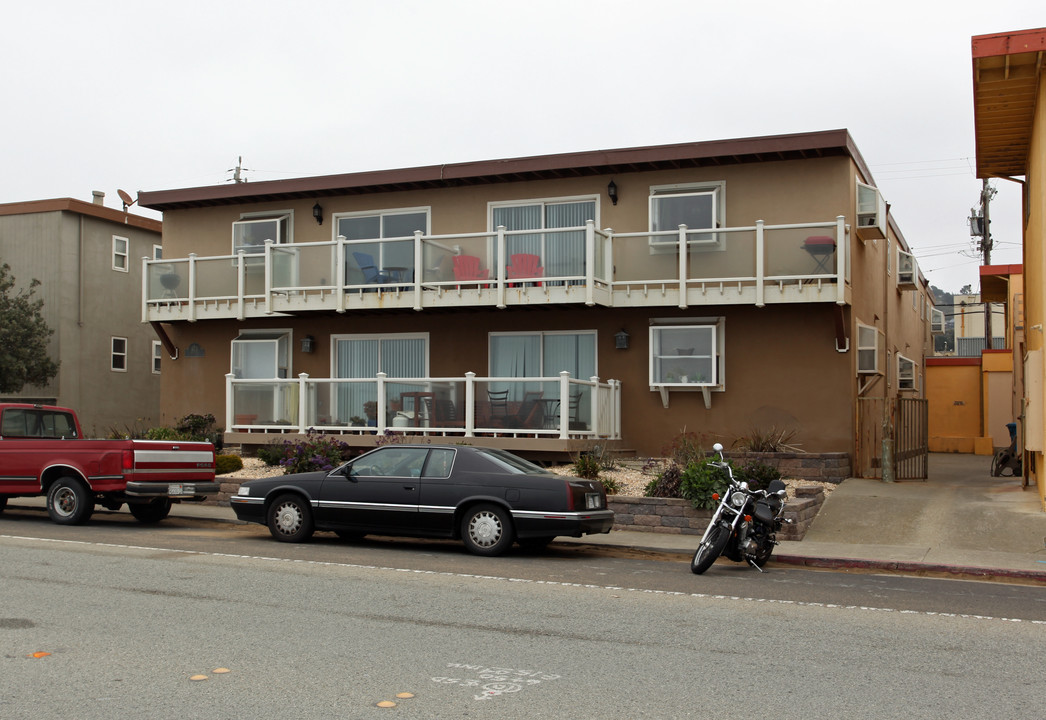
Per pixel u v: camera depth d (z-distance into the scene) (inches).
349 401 776.9
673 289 724.0
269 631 304.3
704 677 257.1
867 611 351.9
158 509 618.2
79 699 232.4
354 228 857.5
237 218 898.7
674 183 762.2
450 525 490.3
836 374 718.5
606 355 776.3
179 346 917.2
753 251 705.0
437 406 745.0
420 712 224.5
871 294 839.1
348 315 842.8
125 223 1127.0
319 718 219.5
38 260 1058.1
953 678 259.1
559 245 727.1
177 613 329.4
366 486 505.0
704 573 443.5
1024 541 517.3
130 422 1123.9
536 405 715.4
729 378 745.0
